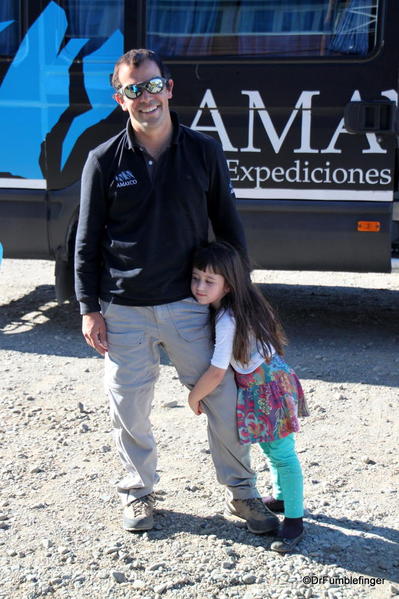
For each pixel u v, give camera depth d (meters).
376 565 3.05
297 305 7.09
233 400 3.12
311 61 5.21
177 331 3.13
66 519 3.38
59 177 5.57
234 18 5.29
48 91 5.50
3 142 5.60
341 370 5.26
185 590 2.89
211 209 3.22
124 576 2.96
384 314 6.80
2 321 6.44
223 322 3.06
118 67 2.96
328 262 5.39
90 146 5.50
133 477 3.33
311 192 5.30
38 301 7.09
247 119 5.32
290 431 3.09
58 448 4.06
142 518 3.26
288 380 3.14
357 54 5.16
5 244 5.73
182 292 3.11
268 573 3.00
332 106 5.21
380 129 5.15
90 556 3.11
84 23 5.44
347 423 4.39
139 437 3.26
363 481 3.71
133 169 3.00
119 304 3.13
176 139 3.00
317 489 3.62
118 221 3.08
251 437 3.07
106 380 3.27
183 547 3.17
